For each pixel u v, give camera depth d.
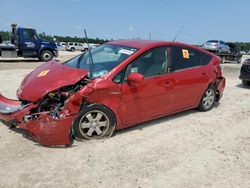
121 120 4.83
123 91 4.71
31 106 4.42
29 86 4.67
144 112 5.12
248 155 4.44
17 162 3.87
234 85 10.56
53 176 3.59
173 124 5.62
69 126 4.26
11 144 4.37
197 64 6.12
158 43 5.40
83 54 5.77
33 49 21.33
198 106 6.44
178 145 4.66
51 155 4.09
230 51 28.08
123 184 3.49
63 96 4.41
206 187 3.53
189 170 3.90
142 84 4.95
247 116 6.39
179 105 5.78
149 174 3.74
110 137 4.80
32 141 4.49
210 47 26.97
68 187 3.39
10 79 10.31
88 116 4.52
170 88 5.43
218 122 5.89
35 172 3.66
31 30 21.16
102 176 3.64
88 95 4.38
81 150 4.29
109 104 4.61
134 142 4.68
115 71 4.69
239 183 3.65
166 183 3.57
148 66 5.11
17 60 22.16
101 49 5.60
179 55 5.71
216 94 6.94
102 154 4.20
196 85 6.02
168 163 4.05
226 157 4.33
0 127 4.98
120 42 5.73
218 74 6.69
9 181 3.45
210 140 4.94
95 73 4.75
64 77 4.57
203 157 4.29
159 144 4.66
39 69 5.31
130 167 3.89
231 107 7.09
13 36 21.62
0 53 20.59
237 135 5.24
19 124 4.37
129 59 4.87
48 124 4.13
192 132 5.26
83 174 3.66
